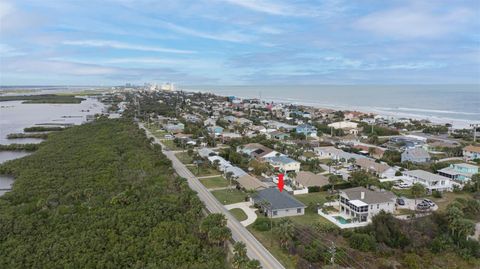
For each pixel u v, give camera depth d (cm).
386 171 10469
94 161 11244
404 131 19075
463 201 7781
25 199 8038
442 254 5919
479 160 12088
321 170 11356
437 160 12350
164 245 5734
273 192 8294
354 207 7281
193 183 9988
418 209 7794
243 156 12656
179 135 17388
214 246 5859
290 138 16888
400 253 5909
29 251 5631
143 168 10575
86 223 6594
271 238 6462
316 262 5606
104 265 5234
